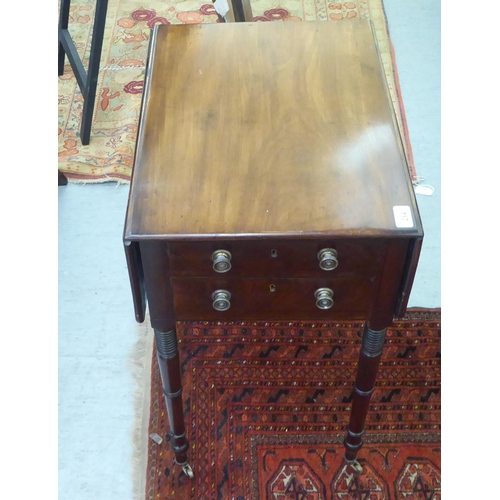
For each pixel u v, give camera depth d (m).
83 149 1.88
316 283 0.88
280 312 0.92
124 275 1.59
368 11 2.29
